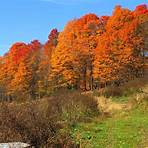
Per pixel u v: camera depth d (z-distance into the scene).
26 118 11.46
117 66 57.97
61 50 66.12
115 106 23.42
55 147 11.21
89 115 18.30
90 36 65.75
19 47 85.31
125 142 12.96
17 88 75.69
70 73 65.06
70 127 15.20
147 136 13.71
